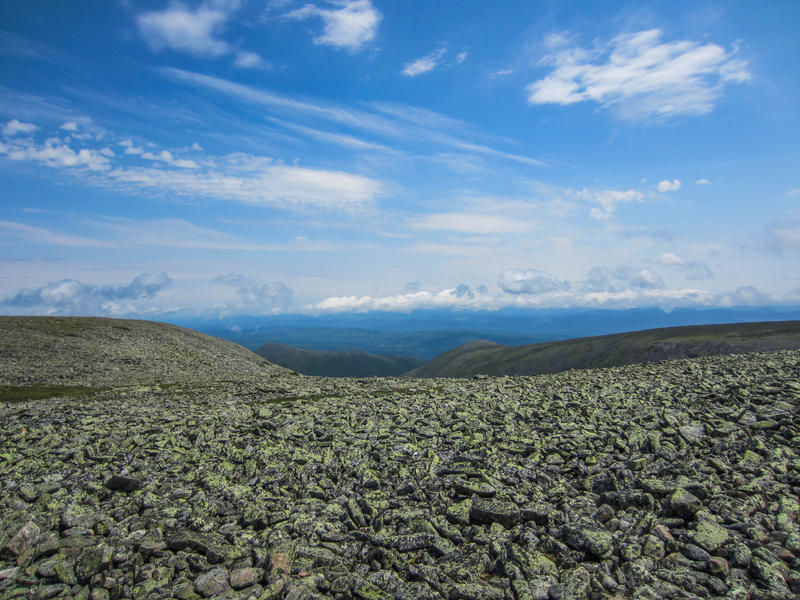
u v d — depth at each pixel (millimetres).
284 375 78562
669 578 8852
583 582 8766
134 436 20719
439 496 13156
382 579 9430
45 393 41531
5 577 9727
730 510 11195
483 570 9797
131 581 9516
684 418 19125
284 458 17172
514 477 14273
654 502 11656
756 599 8156
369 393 38156
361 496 13477
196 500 13305
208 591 8969
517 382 38375
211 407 31094
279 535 11156
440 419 23141
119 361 67125
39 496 13570
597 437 17469
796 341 186500
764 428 16781
